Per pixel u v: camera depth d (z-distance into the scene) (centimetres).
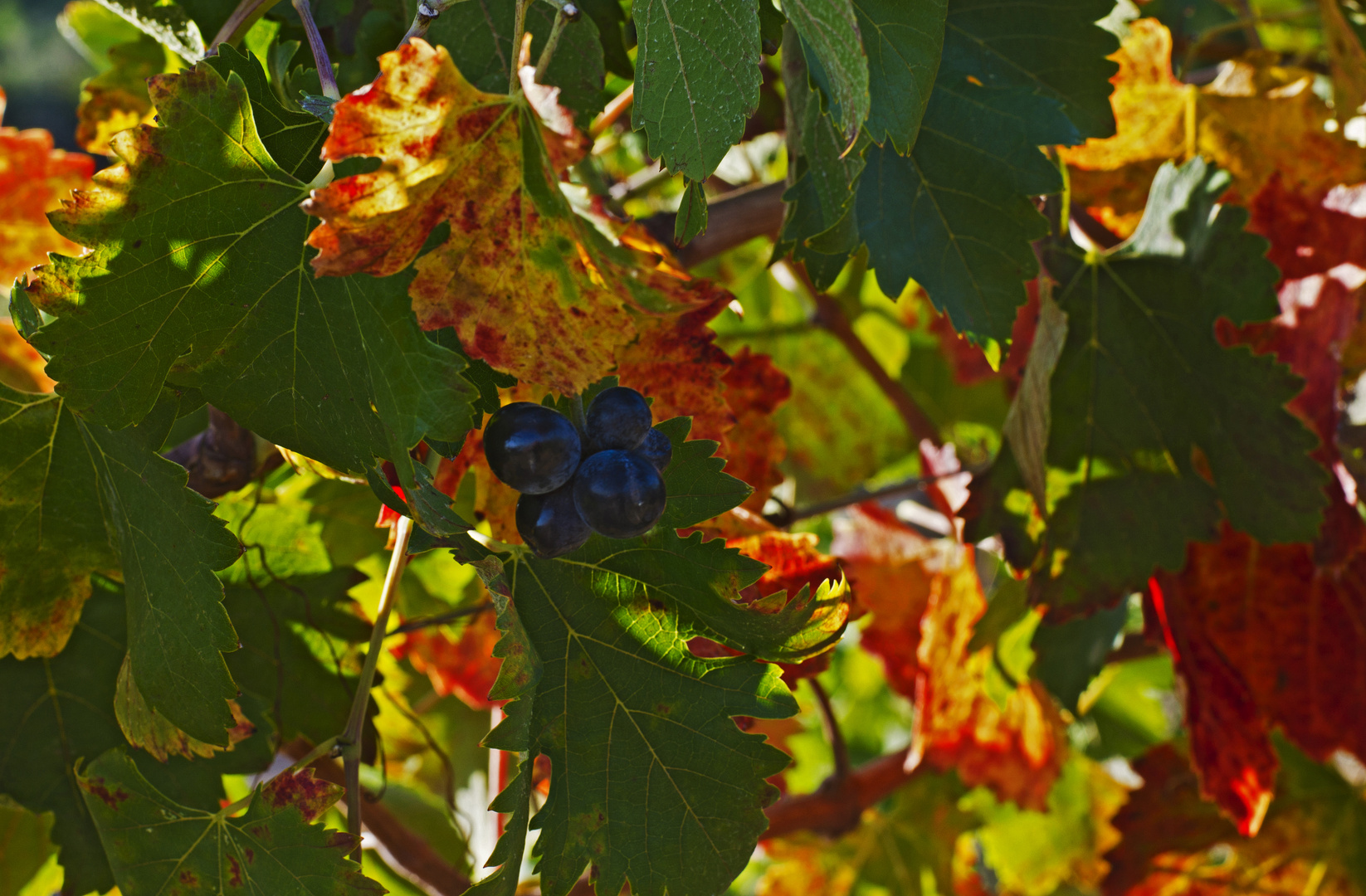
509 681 73
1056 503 87
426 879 89
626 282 73
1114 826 108
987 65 81
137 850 76
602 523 71
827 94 75
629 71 80
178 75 72
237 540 74
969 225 80
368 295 73
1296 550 90
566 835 75
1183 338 86
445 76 71
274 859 76
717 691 75
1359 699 91
